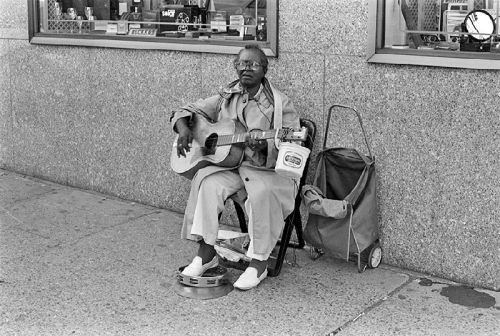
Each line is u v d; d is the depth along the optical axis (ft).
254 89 14.08
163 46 17.60
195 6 17.24
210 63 16.88
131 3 18.53
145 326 12.30
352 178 14.43
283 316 12.63
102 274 14.51
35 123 21.50
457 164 13.52
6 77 22.04
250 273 13.67
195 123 14.24
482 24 13.30
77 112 20.17
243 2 16.22
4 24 21.63
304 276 14.29
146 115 18.48
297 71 15.34
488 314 12.57
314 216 14.39
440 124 13.61
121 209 18.67
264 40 15.93
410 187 14.15
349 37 14.49
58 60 20.33
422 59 13.56
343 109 14.82
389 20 14.14
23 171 22.25
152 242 16.29
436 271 14.11
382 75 14.19
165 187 18.49
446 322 12.31
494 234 13.29
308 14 14.97
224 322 12.43
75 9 19.83
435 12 13.84
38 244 16.19
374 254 14.47
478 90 13.08
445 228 13.85
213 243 13.56
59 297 13.44
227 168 13.92
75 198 19.67
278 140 13.41
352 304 13.05
